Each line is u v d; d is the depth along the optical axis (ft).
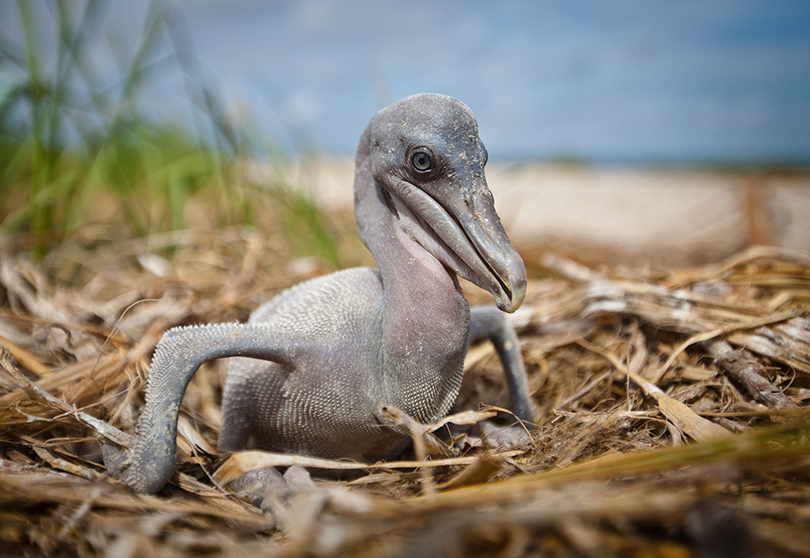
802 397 1.15
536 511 0.86
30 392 1.13
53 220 2.02
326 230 2.26
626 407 1.22
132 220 2.19
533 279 2.17
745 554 0.85
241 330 1.09
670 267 2.38
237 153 2.08
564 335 1.48
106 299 1.77
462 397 1.39
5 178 2.07
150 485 1.03
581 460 1.06
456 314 1.11
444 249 1.10
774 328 1.29
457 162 1.08
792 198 3.61
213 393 1.41
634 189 5.08
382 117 1.13
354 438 1.16
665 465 0.93
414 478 1.07
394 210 1.15
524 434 1.19
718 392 1.22
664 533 0.88
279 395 1.14
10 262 1.77
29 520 0.95
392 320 1.12
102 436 1.11
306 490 1.01
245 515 1.01
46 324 1.39
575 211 4.09
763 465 0.94
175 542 0.92
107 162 2.28
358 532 0.87
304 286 1.21
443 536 0.84
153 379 1.06
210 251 2.02
